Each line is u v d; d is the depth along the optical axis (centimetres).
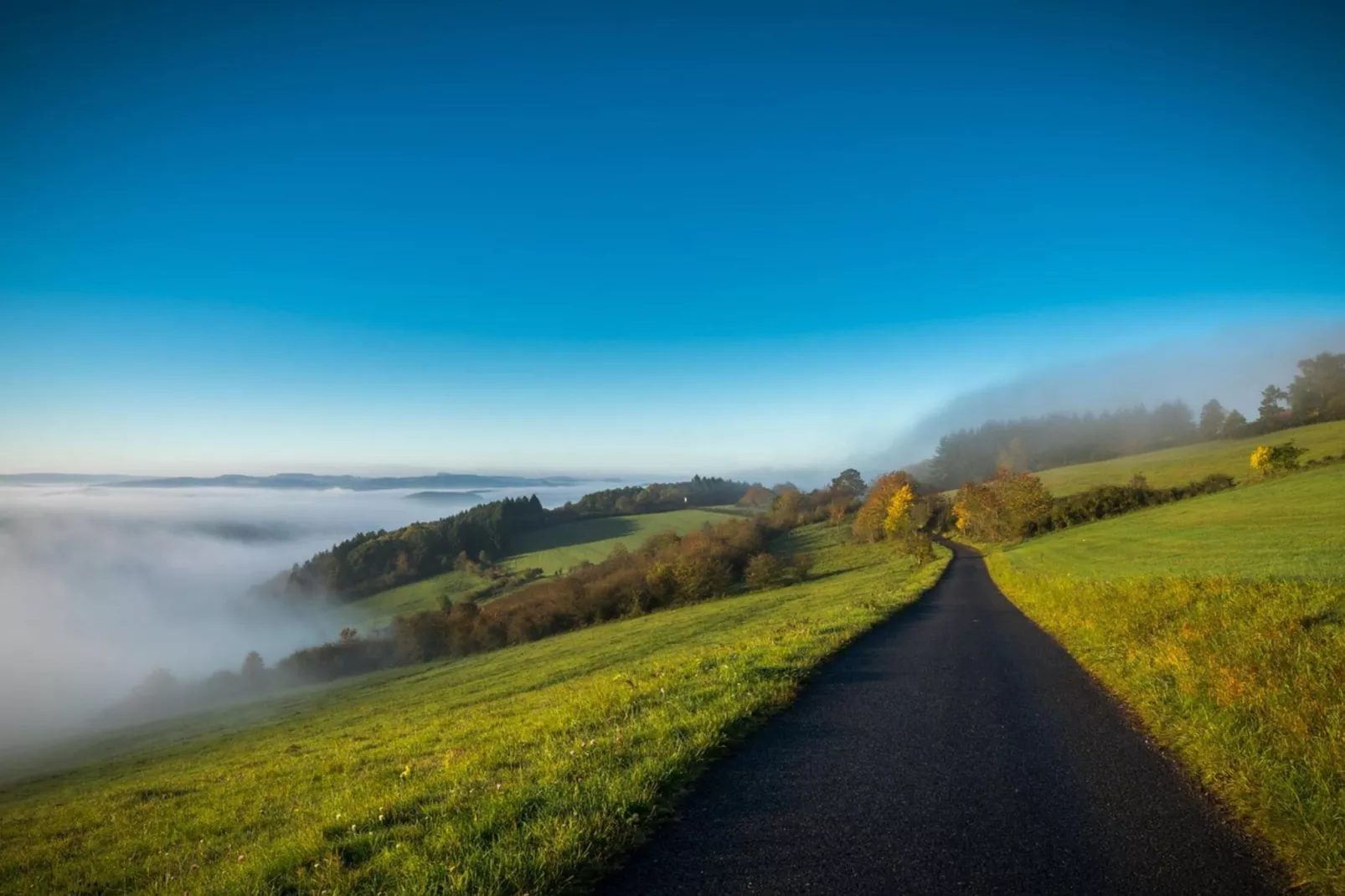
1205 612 1332
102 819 1283
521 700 2197
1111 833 561
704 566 7375
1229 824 570
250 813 1017
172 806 1288
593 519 15950
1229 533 4094
